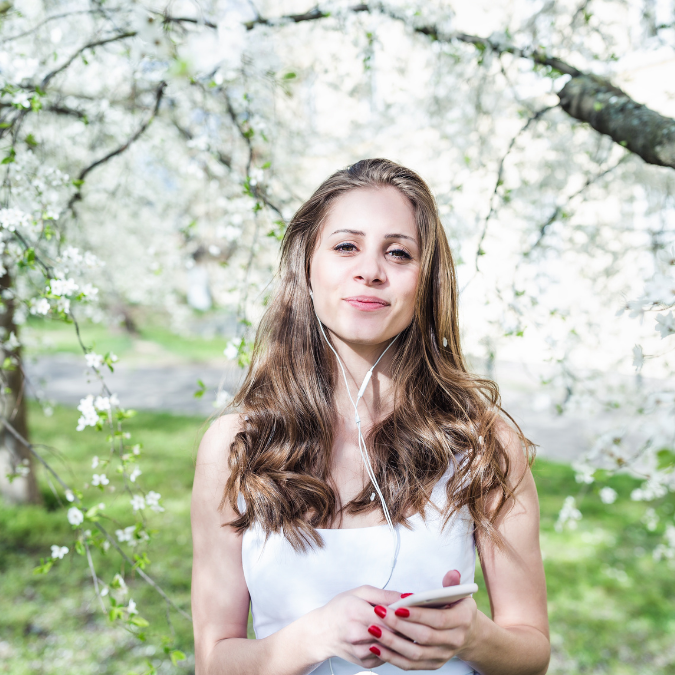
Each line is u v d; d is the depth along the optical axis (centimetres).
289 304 130
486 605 347
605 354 291
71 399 889
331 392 127
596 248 314
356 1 228
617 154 297
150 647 322
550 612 368
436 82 276
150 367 1148
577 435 738
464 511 117
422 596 87
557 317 240
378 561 111
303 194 347
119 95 283
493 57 227
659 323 137
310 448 121
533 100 280
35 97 176
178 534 439
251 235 327
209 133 257
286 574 112
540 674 112
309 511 115
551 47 238
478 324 251
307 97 306
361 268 114
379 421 126
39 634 332
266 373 130
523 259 241
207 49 154
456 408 125
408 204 121
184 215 412
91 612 353
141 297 583
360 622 91
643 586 397
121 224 456
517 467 121
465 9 273
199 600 119
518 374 932
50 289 167
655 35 240
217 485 121
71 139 306
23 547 425
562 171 300
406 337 126
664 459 139
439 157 307
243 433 123
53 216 177
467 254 269
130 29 199
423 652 89
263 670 101
